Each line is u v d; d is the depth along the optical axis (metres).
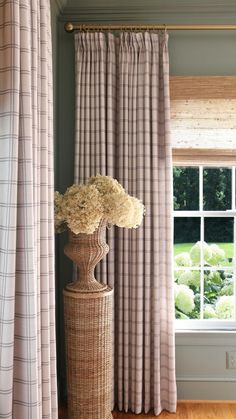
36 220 2.20
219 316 3.69
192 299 3.69
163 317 3.42
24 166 2.00
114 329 3.41
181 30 3.48
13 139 1.92
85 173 3.38
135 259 3.36
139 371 3.33
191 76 3.45
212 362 3.54
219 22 3.48
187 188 3.67
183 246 3.70
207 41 3.50
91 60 3.37
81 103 3.37
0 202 1.96
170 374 3.36
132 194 3.37
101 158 3.36
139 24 3.49
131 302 3.37
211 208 3.67
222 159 3.46
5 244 1.93
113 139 3.39
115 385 3.41
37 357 2.15
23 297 2.01
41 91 2.34
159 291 3.39
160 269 3.41
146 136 3.32
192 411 3.38
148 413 3.35
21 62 1.99
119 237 3.36
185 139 3.44
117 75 3.41
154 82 3.33
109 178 2.99
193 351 3.54
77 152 3.37
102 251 2.97
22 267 2.01
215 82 3.44
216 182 3.67
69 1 3.41
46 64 2.35
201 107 3.44
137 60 3.35
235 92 3.43
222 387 3.53
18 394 2.04
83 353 2.96
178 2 3.42
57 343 3.47
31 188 2.02
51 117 2.51
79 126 3.37
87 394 2.98
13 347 1.97
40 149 2.33
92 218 2.78
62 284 3.56
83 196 2.80
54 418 2.43
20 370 2.03
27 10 2.02
